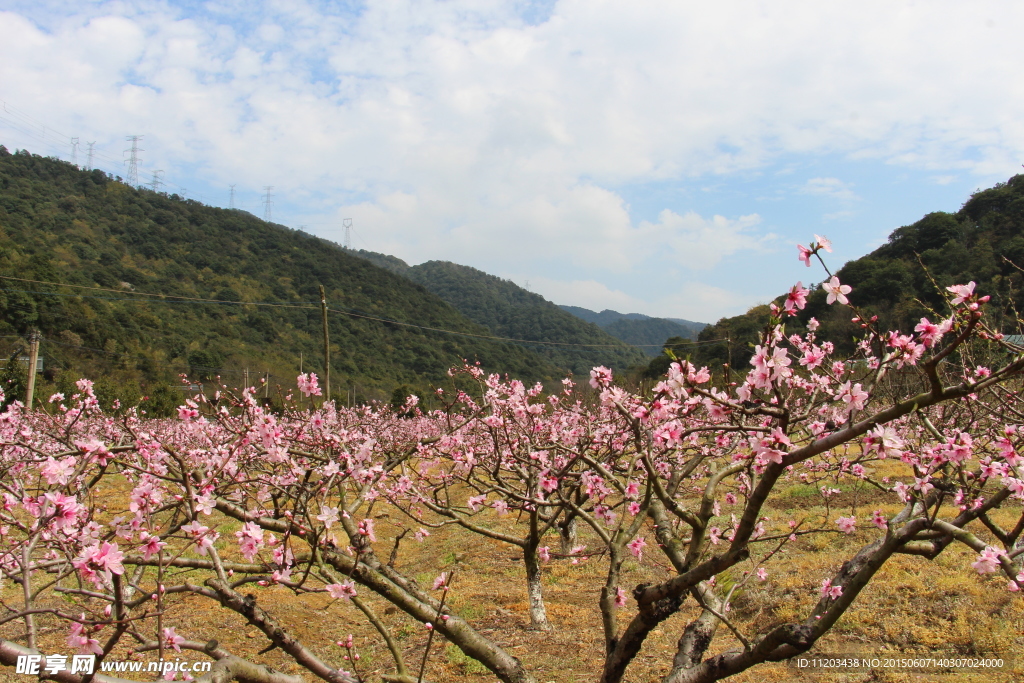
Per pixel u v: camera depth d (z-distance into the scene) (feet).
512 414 20.93
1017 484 9.93
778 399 8.29
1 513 11.57
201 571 29.71
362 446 12.30
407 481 17.72
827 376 11.11
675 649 22.43
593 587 29.66
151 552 8.41
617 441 20.31
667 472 18.06
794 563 27.25
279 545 10.19
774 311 8.30
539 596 25.18
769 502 37.14
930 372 7.18
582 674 20.52
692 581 9.34
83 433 23.99
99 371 105.50
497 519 43.11
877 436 8.11
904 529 8.98
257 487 13.26
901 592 22.67
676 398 11.62
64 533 9.76
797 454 8.05
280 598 29.35
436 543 39.09
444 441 18.33
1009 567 8.97
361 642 25.45
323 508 9.98
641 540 13.35
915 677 17.35
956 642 18.94
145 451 10.93
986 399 17.44
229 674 8.64
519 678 11.77
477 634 11.79
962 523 10.15
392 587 11.14
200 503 9.41
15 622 19.72
